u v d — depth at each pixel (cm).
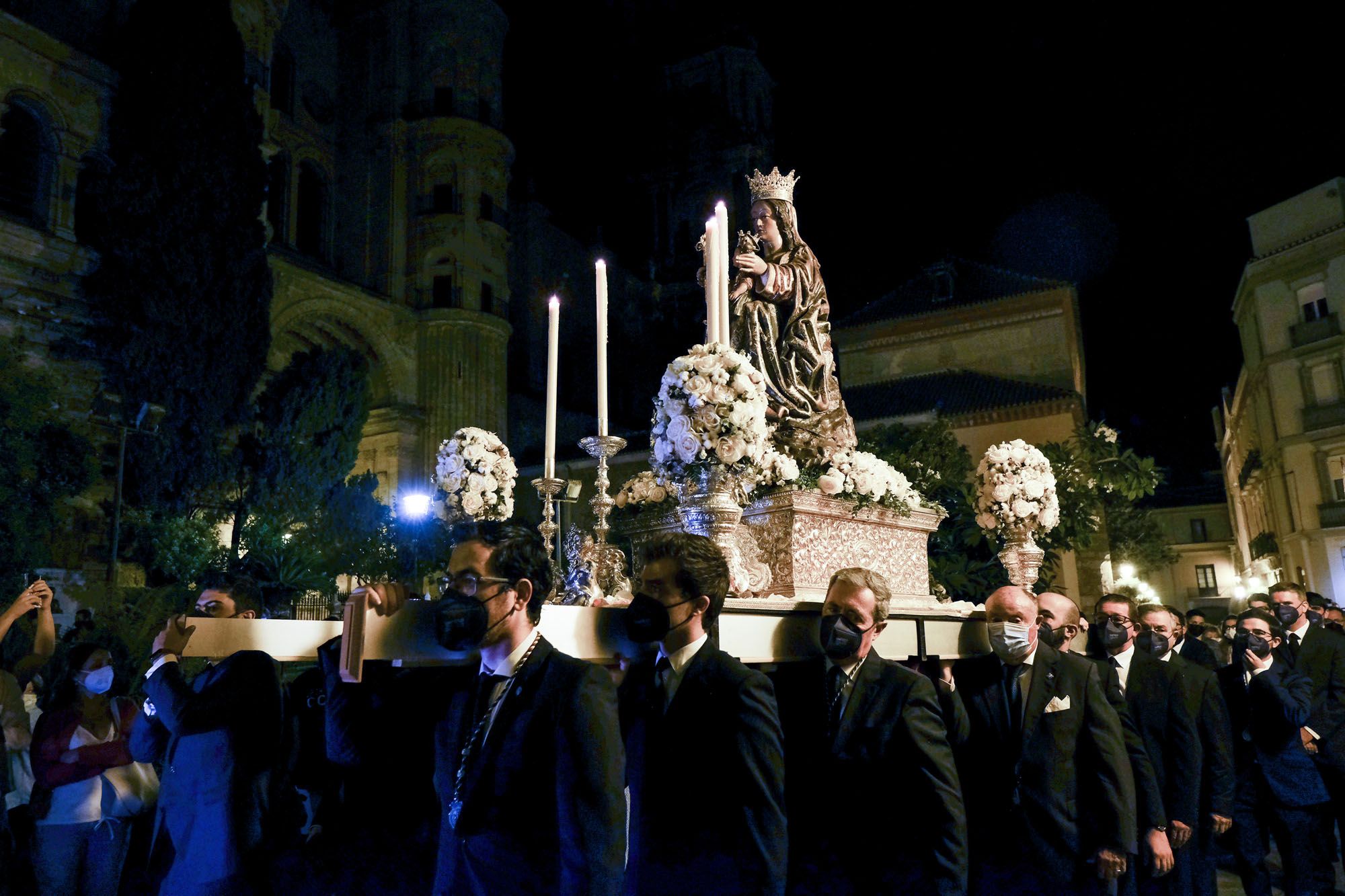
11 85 1958
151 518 1869
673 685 274
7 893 435
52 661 769
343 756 274
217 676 340
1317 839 515
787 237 601
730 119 4522
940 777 295
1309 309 2809
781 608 338
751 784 252
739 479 405
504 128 3797
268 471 2131
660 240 4569
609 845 211
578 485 726
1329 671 571
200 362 2053
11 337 1883
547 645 238
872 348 3269
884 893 296
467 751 229
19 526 1348
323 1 3234
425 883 431
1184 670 459
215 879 323
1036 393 2680
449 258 3094
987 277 3253
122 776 448
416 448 2928
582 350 4009
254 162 2253
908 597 574
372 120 3181
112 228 2039
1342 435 2662
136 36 2158
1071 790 341
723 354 409
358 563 2112
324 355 2303
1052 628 379
